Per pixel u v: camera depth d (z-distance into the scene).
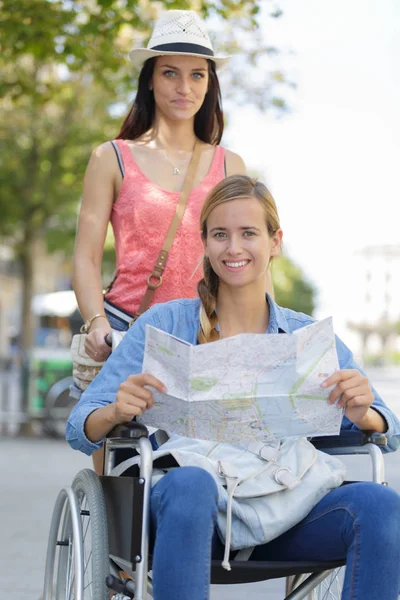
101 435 3.68
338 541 3.55
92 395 3.80
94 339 4.31
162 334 3.46
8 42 11.48
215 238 3.84
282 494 3.62
